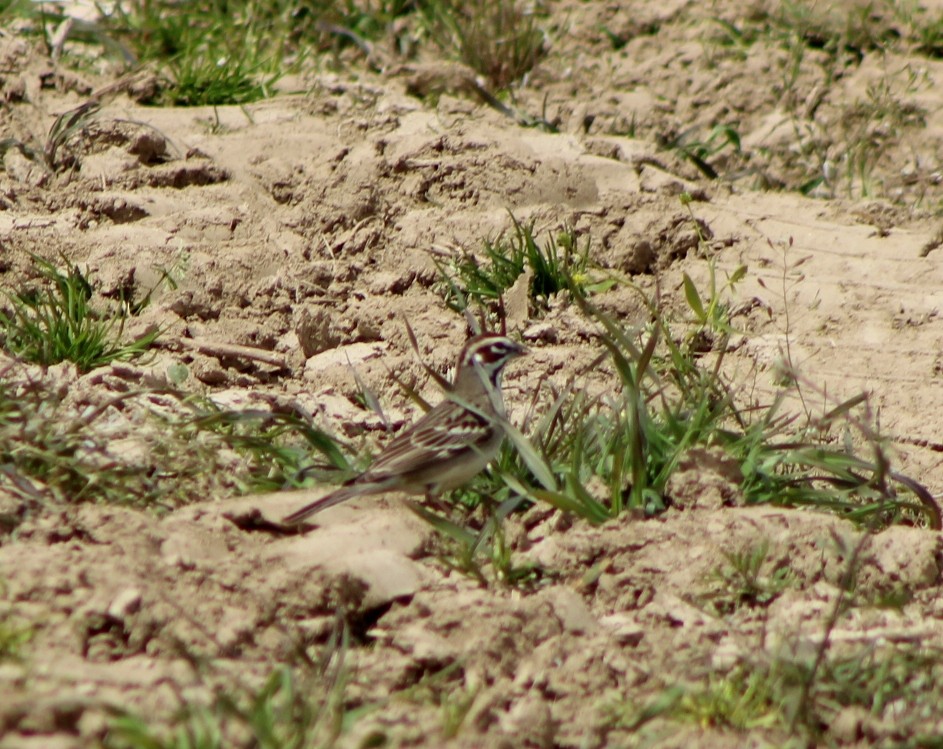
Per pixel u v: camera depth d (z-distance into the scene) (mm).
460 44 21266
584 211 16156
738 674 8258
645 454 10438
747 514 10172
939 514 10719
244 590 8594
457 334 13852
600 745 7777
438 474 10289
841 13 23500
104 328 12516
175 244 14578
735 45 22719
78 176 15938
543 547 9828
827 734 7969
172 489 10086
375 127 17562
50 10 19891
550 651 8516
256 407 11703
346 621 8633
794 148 19891
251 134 17188
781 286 15297
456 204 16312
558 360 13359
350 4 21922
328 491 10117
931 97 21359
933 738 7871
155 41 19406
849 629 9133
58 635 7863
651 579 9578
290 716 7172
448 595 8891
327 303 14258
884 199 18406
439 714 7746
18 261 13812
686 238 15812
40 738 6777
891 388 13438
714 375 11734
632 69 21906
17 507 9328
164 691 7359
